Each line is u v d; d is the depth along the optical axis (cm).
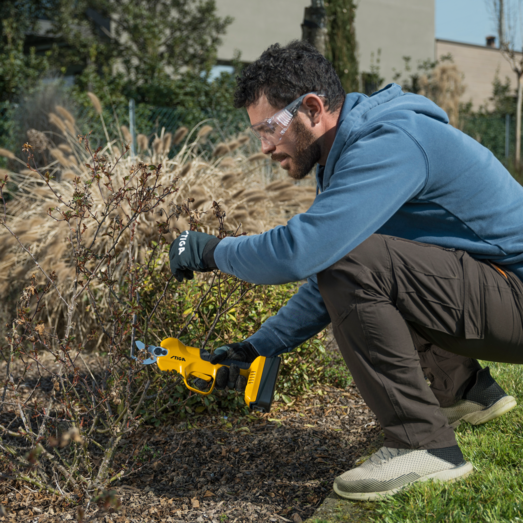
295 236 144
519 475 162
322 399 258
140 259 327
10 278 350
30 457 127
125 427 181
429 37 1708
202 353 171
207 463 195
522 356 162
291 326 185
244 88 162
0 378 264
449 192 151
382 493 156
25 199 439
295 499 169
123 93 945
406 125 148
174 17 1138
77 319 329
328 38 859
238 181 429
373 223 144
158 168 180
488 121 1353
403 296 151
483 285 152
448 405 205
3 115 724
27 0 1023
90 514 162
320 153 166
